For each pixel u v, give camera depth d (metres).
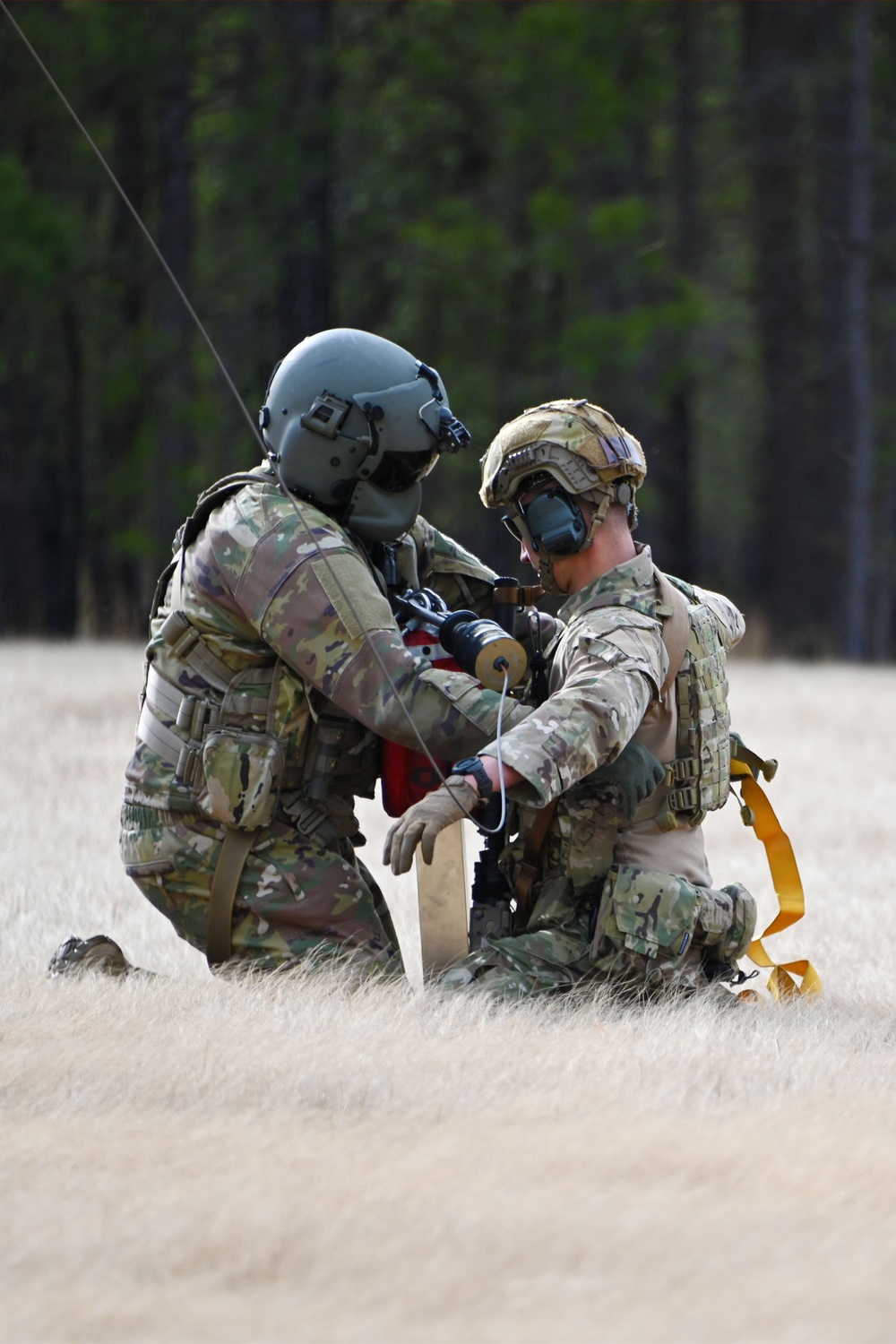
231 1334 6.63
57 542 101.12
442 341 101.31
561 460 14.84
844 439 101.88
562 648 15.10
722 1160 8.78
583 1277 7.26
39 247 86.44
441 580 17.78
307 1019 12.48
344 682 14.86
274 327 97.38
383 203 99.94
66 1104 10.04
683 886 15.01
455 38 94.06
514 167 96.56
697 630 15.38
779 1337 6.70
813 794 34.00
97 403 100.12
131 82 93.25
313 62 90.75
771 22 102.75
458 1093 10.34
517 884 15.73
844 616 102.38
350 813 16.72
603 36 92.00
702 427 143.00
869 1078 11.41
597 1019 13.36
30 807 30.53
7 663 56.22
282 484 15.44
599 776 14.57
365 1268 7.32
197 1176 8.59
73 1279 7.22
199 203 109.94
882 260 102.69
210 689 15.76
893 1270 7.40
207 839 15.87
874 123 105.19
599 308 96.00
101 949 15.77
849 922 21.11
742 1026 13.45
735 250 122.81
